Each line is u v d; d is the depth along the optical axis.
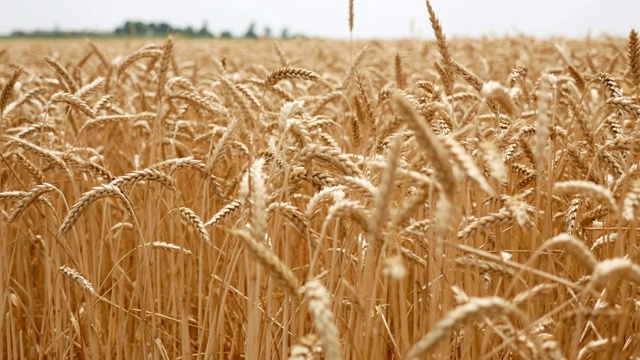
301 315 3.35
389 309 3.72
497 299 1.79
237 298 3.88
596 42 16.22
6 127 6.06
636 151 3.46
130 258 5.41
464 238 2.88
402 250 3.15
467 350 2.93
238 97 4.10
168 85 4.92
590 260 2.11
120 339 4.11
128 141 6.09
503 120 4.42
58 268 4.06
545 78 2.23
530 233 3.95
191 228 4.64
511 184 4.28
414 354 1.68
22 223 5.24
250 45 27.91
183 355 3.83
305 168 3.22
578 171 3.87
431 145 1.80
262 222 2.37
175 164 3.58
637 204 2.41
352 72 5.72
